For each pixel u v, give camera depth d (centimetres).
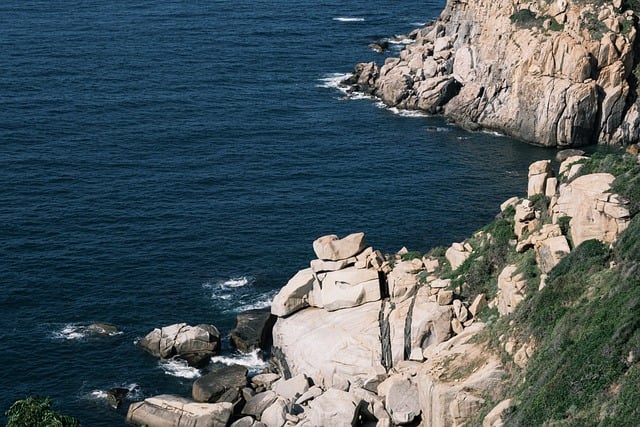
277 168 14400
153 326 10312
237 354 9819
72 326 10250
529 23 16350
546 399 6281
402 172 14400
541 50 15825
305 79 18712
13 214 12656
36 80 17938
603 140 15800
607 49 15612
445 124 16612
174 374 9512
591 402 6125
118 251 11794
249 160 14675
